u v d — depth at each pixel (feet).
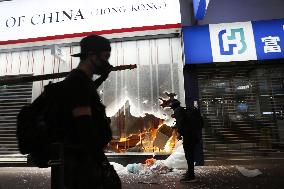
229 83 27.71
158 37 28.96
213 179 19.21
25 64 30.76
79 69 4.72
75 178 4.28
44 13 30.81
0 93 30.73
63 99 4.37
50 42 30.58
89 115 4.22
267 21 26.91
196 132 18.35
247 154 26.50
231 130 27.02
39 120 4.42
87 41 4.85
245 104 27.32
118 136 27.84
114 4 29.81
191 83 27.71
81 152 4.41
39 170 26.27
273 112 26.96
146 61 28.78
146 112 27.84
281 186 16.29
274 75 27.45
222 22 29.58
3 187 18.29
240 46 26.58
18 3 31.48
